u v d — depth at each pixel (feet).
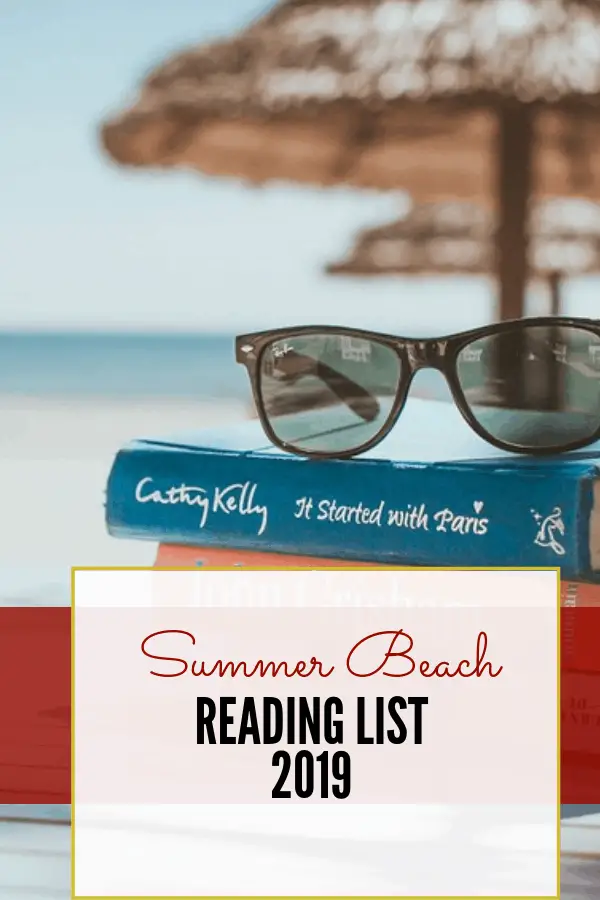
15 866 1.33
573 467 1.60
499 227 4.52
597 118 4.16
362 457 1.70
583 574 1.54
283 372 1.88
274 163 5.42
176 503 1.76
